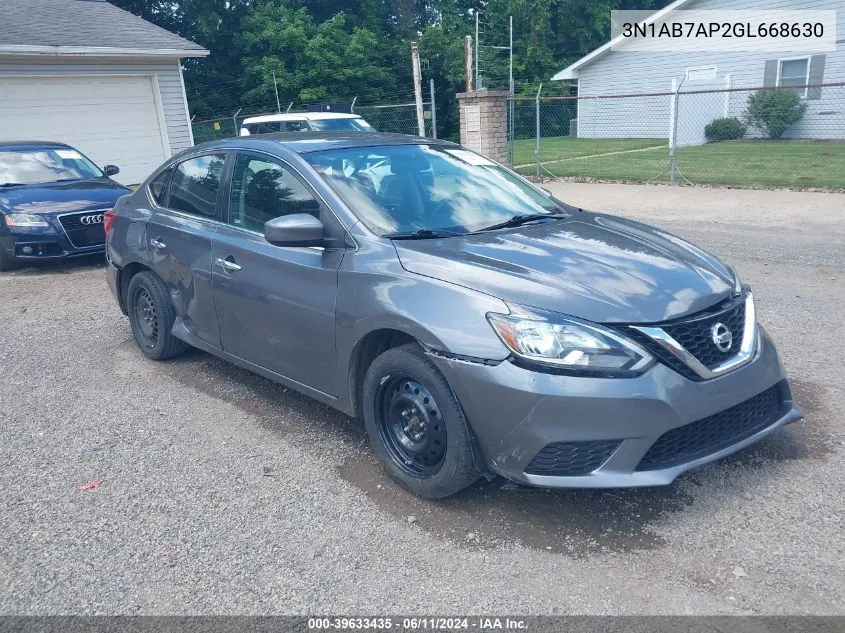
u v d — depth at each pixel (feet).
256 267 13.67
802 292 21.66
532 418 9.74
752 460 12.09
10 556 10.36
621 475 9.76
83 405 15.70
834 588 8.96
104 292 25.98
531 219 13.64
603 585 9.25
